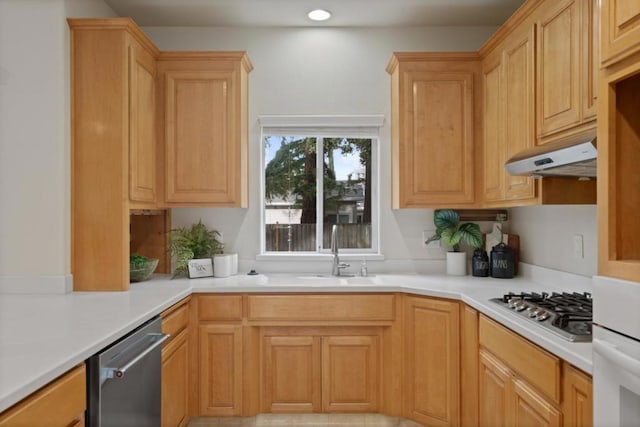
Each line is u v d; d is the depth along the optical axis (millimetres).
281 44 3199
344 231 3307
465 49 3199
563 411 1388
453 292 2350
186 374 2473
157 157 2830
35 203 2299
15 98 2299
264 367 2607
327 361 2598
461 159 2807
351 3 2850
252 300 2549
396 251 3197
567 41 1855
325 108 3197
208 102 2830
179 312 2346
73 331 1539
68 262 2348
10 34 2301
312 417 2617
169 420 2182
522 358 1643
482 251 2971
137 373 1707
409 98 2816
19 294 2268
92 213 2383
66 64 2328
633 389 982
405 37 3209
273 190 3303
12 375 1106
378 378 2605
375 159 3283
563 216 2428
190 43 3191
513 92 2338
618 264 1062
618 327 1047
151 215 3119
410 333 2543
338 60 3207
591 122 1708
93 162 2383
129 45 2416
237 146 2848
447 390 2367
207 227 3176
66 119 2326
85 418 1396
